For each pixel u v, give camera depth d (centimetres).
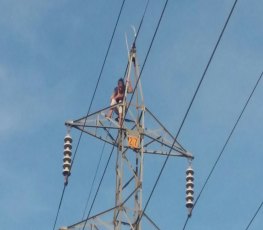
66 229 4009
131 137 4278
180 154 4266
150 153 4272
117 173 4216
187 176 4216
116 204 4134
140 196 4125
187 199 4162
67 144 4175
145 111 4334
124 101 4322
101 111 4278
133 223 4050
